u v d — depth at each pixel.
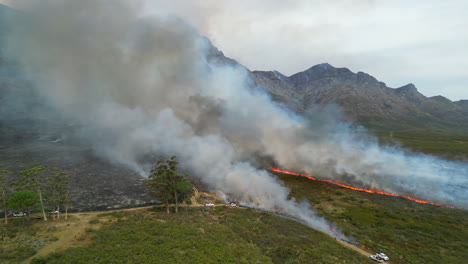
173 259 42.09
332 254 50.41
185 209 71.88
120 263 39.56
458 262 49.25
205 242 49.44
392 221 70.19
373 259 50.06
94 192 80.00
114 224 55.78
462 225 67.75
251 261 44.22
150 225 56.19
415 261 49.28
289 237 57.22
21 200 50.62
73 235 48.69
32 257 40.38
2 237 46.09
